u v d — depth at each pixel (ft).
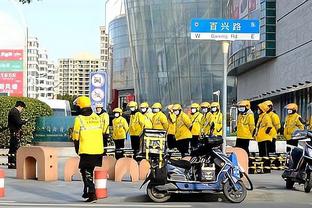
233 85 199.52
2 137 75.00
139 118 58.59
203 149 36.42
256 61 133.90
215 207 33.76
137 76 235.61
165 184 36.19
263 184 46.14
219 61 208.85
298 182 41.73
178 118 61.46
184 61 216.13
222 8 208.64
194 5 213.05
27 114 77.00
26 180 49.39
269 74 132.46
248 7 138.72
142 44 230.27
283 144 68.54
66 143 80.94
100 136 35.73
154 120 60.49
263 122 56.13
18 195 39.42
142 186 41.75
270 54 126.21
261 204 35.17
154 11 223.30
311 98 101.35
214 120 59.11
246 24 39.78
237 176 36.19
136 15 232.32
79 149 35.37
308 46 103.45
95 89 59.36
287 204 35.22
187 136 60.85
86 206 33.86
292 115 56.18
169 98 220.23
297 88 107.96
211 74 210.18
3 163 65.98
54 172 49.39
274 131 56.18
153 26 224.53
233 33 39.68
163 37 221.66
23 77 101.91
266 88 134.82
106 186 40.47
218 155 36.40
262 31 127.03
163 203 35.68
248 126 55.21
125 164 48.26
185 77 215.72
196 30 39.29
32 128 78.54
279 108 127.13
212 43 209.05
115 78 321.32
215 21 39.52
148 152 40.68
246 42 137.80
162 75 222.89
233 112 136.67
